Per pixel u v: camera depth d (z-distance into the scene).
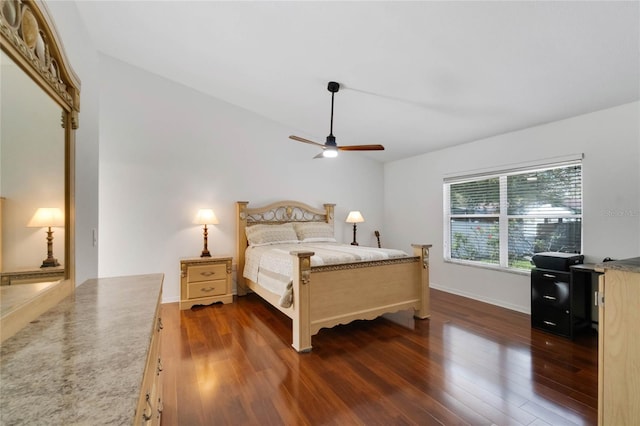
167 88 4.23
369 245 5.93
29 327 1.00
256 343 2.89
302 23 2.57
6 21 0.96
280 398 2.01
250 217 4.77
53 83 1.30
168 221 4.21
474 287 4.36
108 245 3.87
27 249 1.09
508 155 3.94
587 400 1.97
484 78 2.81
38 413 0.55
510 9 2.01
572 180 3.37
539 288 3.19
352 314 3.05
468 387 2.13
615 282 1.46
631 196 2.90
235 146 4.69
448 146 4.71
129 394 0.62
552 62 2.46
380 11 2.24
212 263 4.09
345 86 3.42
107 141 3.88
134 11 2.91
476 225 4.41
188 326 3.33
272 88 3.89
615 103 2.96
